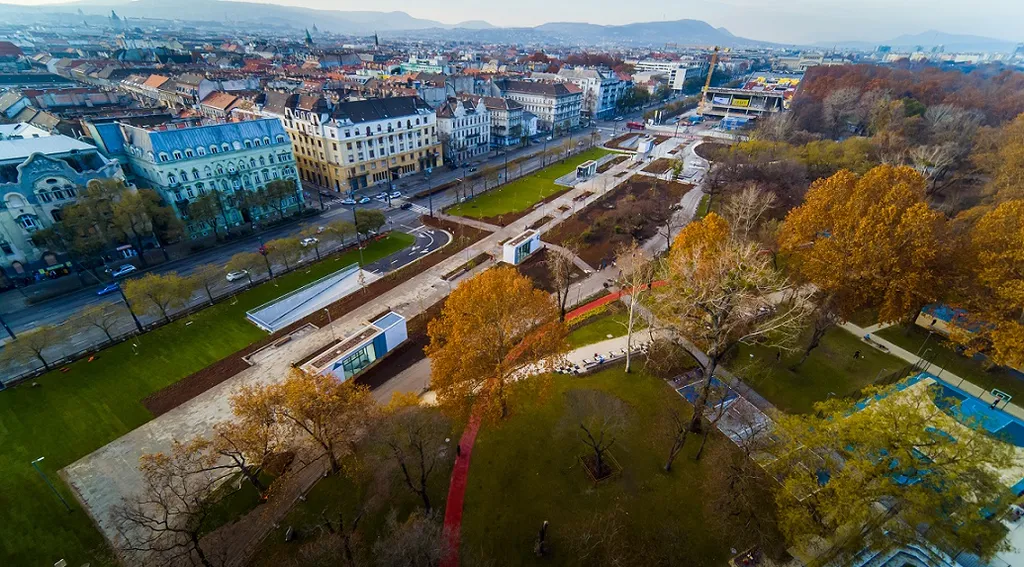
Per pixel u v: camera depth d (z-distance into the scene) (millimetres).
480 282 44406
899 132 129000
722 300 42250
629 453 47188
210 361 61844
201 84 151000
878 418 35125
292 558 38281
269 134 103562
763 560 38000
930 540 34625
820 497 35719
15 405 53938
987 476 32469
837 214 59938
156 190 92438
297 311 73438
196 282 68625
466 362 41594
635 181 134375
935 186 108125
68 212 73625
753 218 83688
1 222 73875
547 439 48781
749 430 49125
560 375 58125
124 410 53719
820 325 56469
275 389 39938
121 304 73812
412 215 111438
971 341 57562
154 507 42562
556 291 78875
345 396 40625
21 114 112938
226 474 46000
